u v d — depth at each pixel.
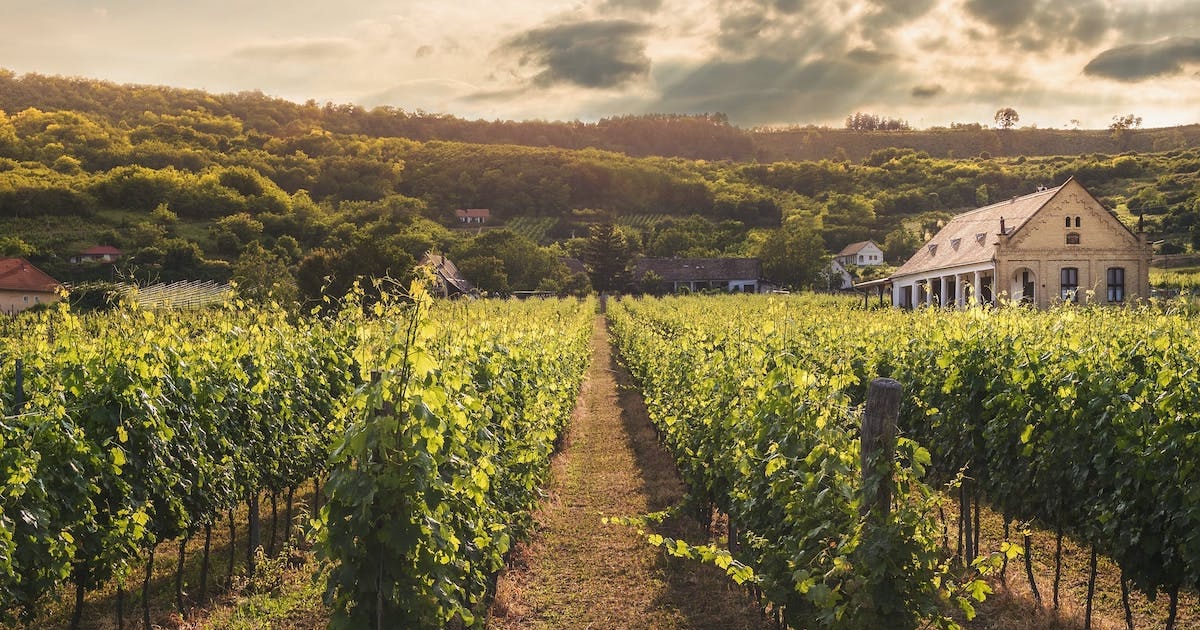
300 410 10.42
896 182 150.75
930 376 10.78
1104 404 7.10
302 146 164.00
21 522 5.93
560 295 77.25
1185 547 6.02
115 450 6.63
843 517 5.05
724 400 9.32
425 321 4.74
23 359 7.97
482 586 6.45
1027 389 8.31
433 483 4.81
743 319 17.06
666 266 94.56
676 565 9.02
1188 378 6.56
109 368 7.30
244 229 89.44
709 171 171.12
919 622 5.00
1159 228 73.88
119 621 7.20
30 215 89.19
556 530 10.38
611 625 7.54
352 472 4.66
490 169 152.62
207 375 8.72
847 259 107.69
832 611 4.81
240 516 11.74
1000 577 8.34
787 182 162.88
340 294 37.91
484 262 77.00
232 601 8.20
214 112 190.25
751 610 7.71
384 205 122.12
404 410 4.75
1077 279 35.50
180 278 66.50
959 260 40.19
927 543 4.71
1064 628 7.22
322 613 7.48
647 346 19.03
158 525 7.58
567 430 16.58
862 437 4.87
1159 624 7.27
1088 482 7.45
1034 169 137.62
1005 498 8.74
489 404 8.78
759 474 6.93
